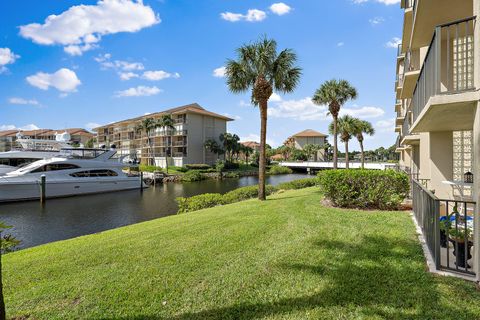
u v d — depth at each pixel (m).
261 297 3.63
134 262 5.10
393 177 8.37
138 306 3.60
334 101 23.20
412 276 3.82
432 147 8.03
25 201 23.34
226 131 64.44
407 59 12.70
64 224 16.27
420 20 6.42
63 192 25.47
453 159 8.09
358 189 8.79
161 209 20.58
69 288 4.19
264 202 11.98
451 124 6.07
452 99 3.92
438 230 3.99
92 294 3.96
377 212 7.91
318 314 3.16
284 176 55.03
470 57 6.71
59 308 3.65
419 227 6.05
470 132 7.95
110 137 75.94
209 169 52.88
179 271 4.55
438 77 4.13
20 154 27.69
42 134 74.75
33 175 24.41
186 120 55.56
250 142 106.69
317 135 87.12
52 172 25.36
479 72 3.62
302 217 7.74
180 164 54.44
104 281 4.36
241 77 13.19
